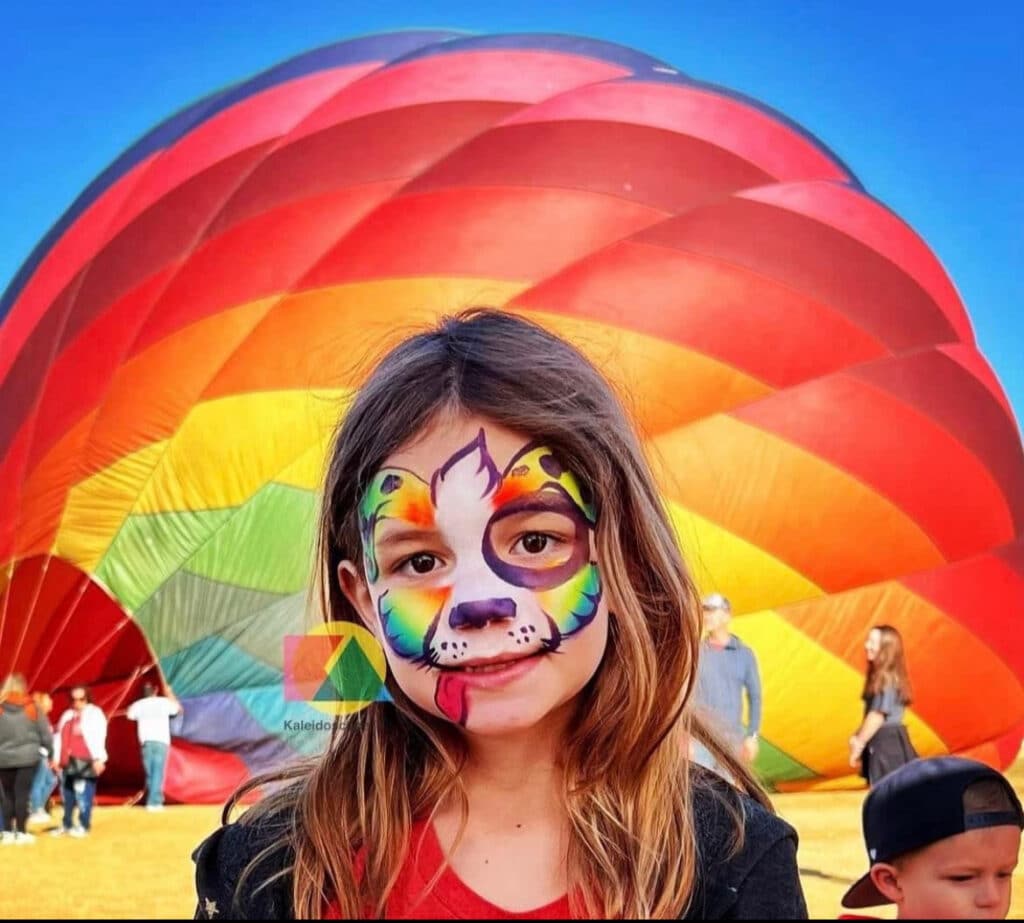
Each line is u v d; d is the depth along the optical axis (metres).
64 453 10.93
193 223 11.44
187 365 10.77
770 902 1.69
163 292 11.23
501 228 10.87
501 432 1.70
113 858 7.72
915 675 10.76
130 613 10.55
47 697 10.41
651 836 1.71
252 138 11.72
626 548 1.82
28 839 8.54
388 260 10.78
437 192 11.08
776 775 10.60
